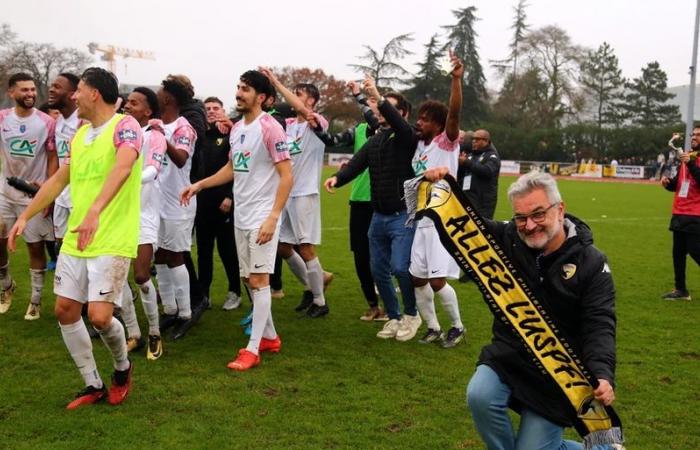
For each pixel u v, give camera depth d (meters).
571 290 3.11
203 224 7.06
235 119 7.48
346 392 4.91
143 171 5.27
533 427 3.17
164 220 6.05
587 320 3.07
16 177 6.48
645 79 62.44
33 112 6.66
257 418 4.40
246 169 5.44
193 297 6.76
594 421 3.02
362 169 6.24
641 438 4.29
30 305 6.64
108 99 4.33
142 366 5.37
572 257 3.11
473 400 3.20
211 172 7.11
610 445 3.02
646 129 51.94
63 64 52.38
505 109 60.00
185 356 5.66
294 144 6.83
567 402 3.04
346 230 13.71
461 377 5.29
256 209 5.46
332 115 57.38
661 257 11.45
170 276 6.26
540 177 3.08
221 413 4.46
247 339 6.20
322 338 6.32
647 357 5.92
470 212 3.17
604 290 3.07
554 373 3.04
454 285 8.88
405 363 5.61
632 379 5.36
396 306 6.43
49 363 5.35
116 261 4.28
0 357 5.46
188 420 4.32
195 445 3.97
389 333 6.36
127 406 4.54
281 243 7.04
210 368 5.36
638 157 51.62
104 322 4.25
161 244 6.11
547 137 53.50
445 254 5.90
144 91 5.55
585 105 61.62
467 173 8.87
